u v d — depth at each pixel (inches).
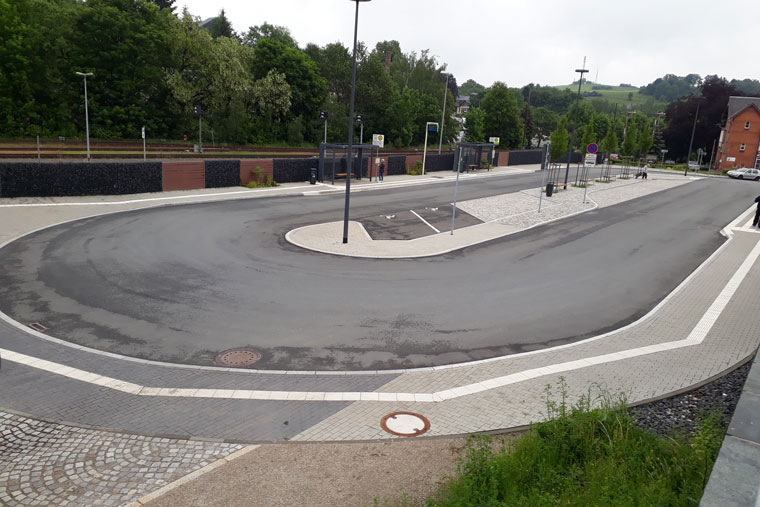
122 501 240.5
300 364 405.7
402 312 528.7
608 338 477.1
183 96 2207.2
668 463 253.6
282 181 1446.9
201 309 514.6
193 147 2059.5
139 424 311.9
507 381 382.9
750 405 217.9
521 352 442.0
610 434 276.4
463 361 420.5
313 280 622.5
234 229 875.4
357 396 355.6
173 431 305.0
